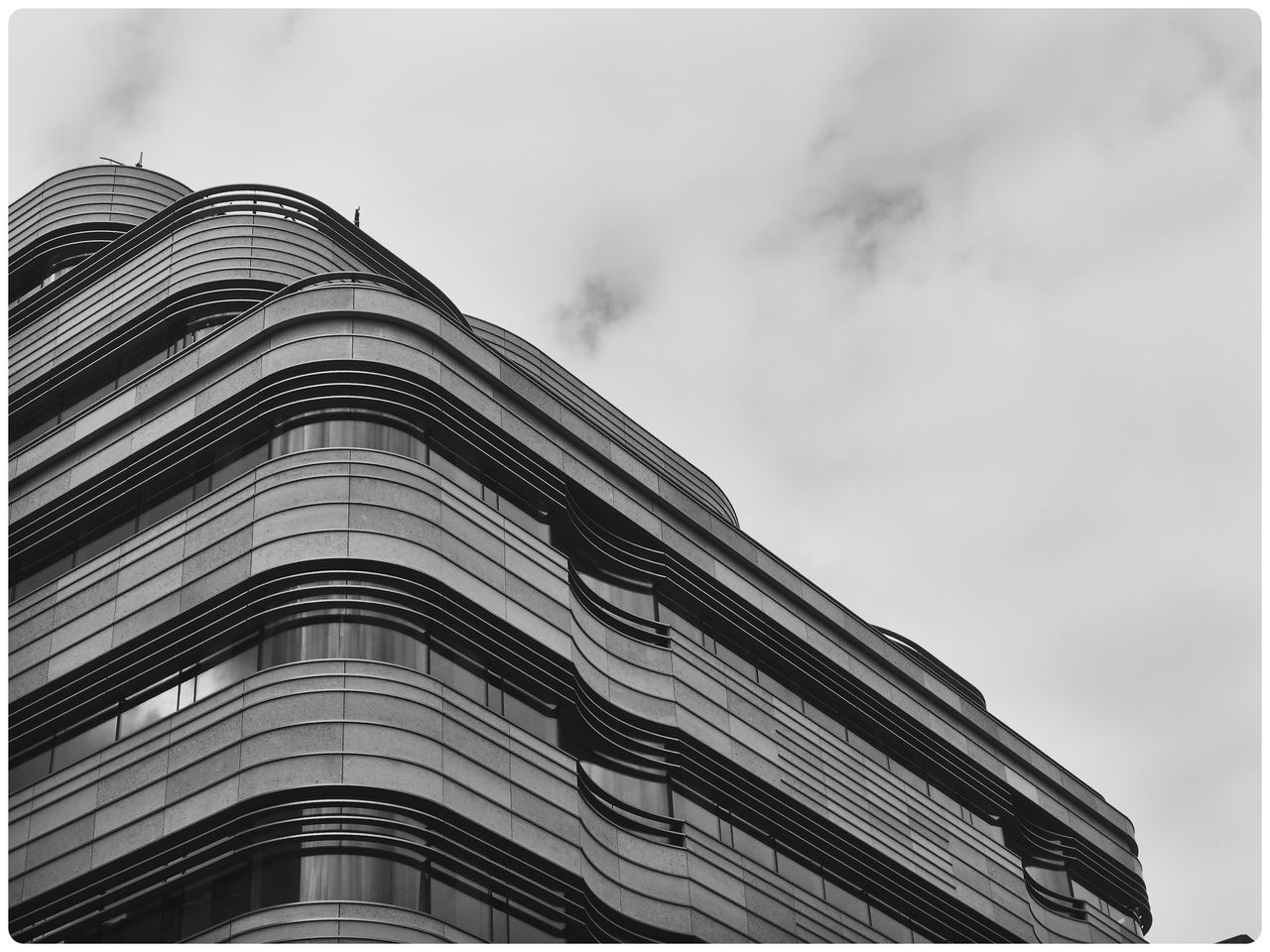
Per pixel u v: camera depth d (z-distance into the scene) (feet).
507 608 125.18
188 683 119.14
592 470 145.38
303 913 101.86
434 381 131.34
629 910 123.54
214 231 149.28
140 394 138.51
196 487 130.62
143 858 110.63
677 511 152.87
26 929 112.57
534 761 120.16
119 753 117.29
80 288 156.35
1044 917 170.81
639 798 132.46
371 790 108.17
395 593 118.42
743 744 143.64
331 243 153.28
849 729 161.58
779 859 142.41
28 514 137.90
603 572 143.64
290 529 119.85
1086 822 187.11
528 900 114.32
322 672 112.68
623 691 135.85
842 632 165.17
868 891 149.89
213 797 109.50
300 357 129.49
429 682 115.44
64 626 128.36
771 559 161.68
